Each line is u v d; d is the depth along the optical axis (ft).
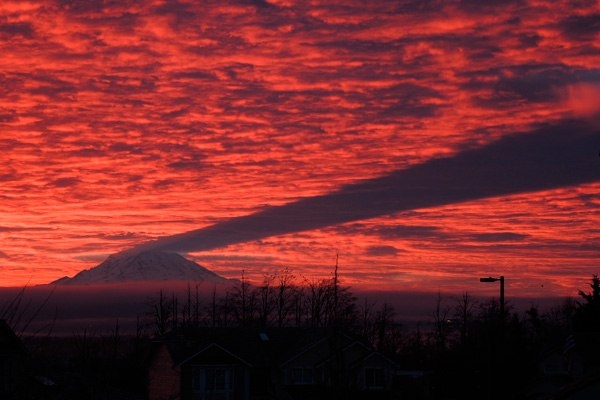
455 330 360.28
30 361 58.80
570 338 200.44
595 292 285.84
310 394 257.55
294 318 397.80
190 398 242.78
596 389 120.98
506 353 223.10
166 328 371.97
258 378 273.54
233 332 287.89
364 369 261.24
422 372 270.87
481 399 227.40
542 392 258.98
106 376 89.15
